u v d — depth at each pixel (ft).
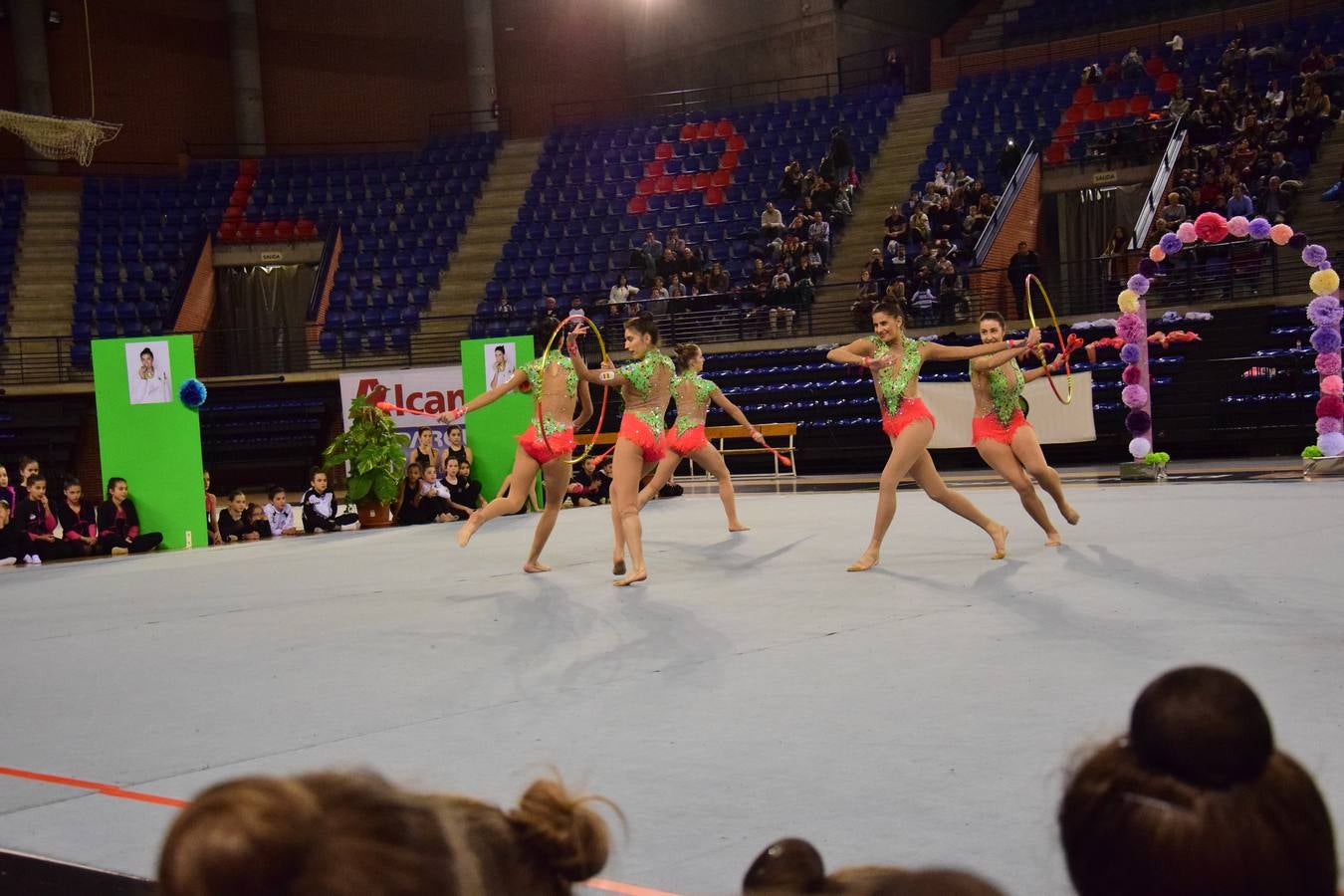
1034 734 13.58
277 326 84.69
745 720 14.98
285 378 77.66
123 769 14.25
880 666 17.62
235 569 34.86
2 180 88.07
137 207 89.15
